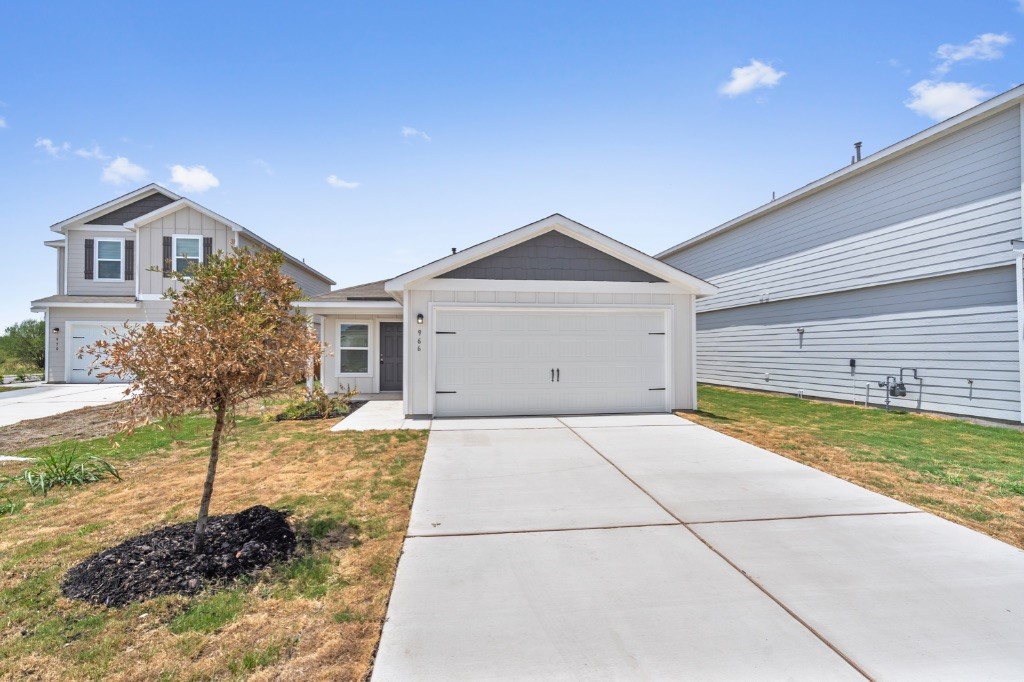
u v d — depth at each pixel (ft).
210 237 54.29
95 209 56.03
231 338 11.01
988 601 9.56
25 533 12.94
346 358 44.80
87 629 8.75
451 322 31.17
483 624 8.82
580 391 32.07
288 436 25.49
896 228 33.35
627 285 32.45
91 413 33.40
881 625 8.77
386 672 7.54
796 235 42.37
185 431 26.73
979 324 28.78
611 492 16.35
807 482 17.38
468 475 18.34
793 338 43.09
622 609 9.31
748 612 9.20
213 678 7.47
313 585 10.28
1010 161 27.02
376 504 15.16
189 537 11.89
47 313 53.83
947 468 19.13
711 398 42.45
